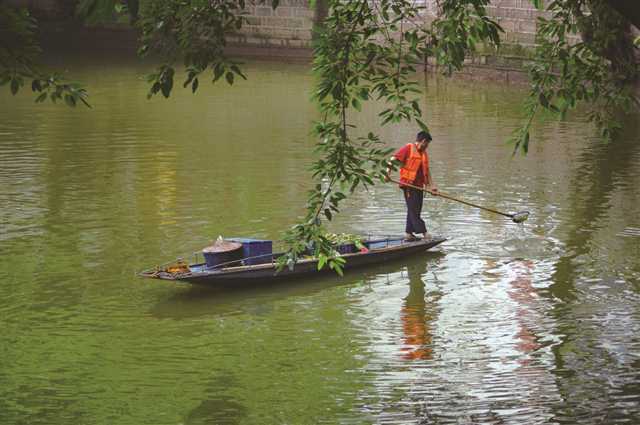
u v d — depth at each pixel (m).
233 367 17.62
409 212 24.59
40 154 36.56
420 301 21.05
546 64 16.48
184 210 28.06
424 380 17.00
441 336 19.05
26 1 86.19
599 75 16.69
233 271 21.45
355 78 13.81
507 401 16.11
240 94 54.56
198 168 34.00
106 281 22.11
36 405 16.05
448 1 13.97
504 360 17.83
